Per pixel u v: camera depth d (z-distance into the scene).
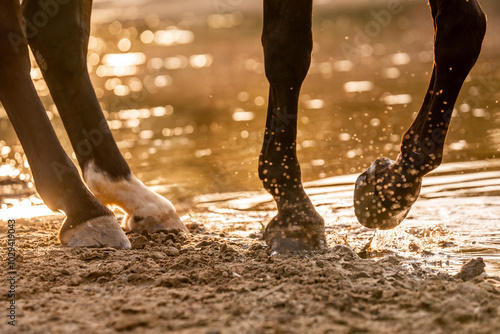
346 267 6.20
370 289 5.37
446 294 5.20
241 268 6.14
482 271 6.12
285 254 6.63
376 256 7.05
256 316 4.95
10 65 6.95
